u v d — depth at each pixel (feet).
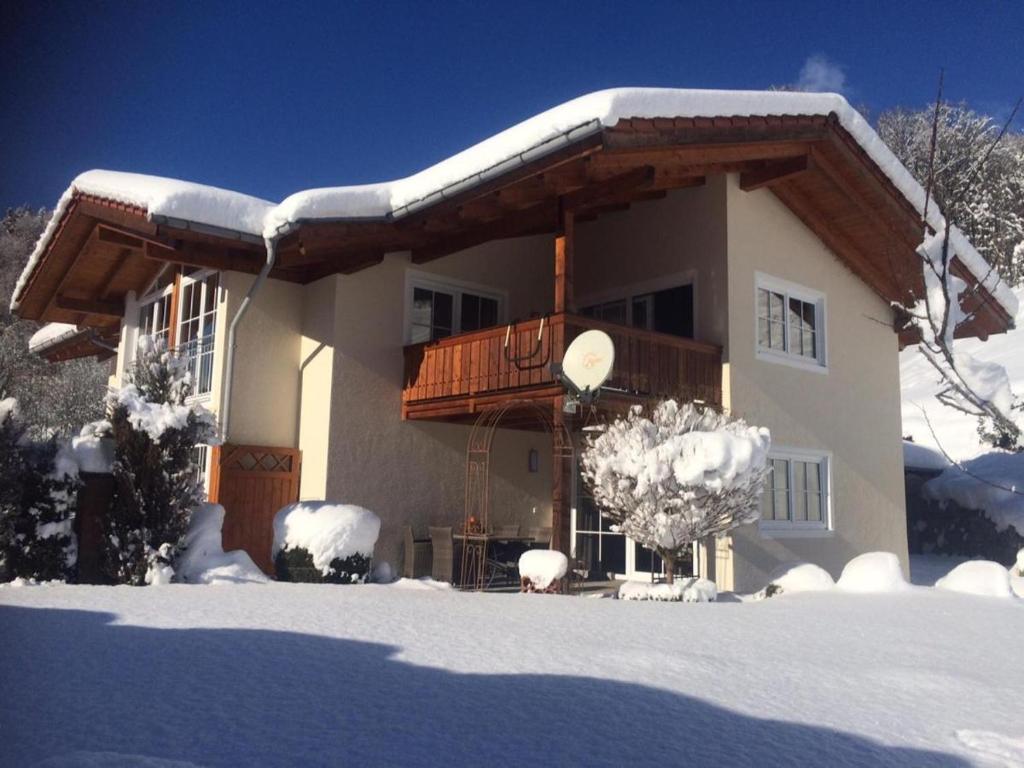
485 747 11.67
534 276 49.47
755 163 42.60
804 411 45.62
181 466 31.91
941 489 62.80
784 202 46.21
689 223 44.11
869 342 50.90
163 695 13.39
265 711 12.77
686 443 32.01
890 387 51.88
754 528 41.86
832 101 41.09
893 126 111.04
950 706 15.42
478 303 47.03
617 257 47.60
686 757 11.84
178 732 11.69
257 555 39.63
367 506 40.88
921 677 17.35
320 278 41.98
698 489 32.04
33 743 11.09
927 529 63.93
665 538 31.99
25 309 56.65
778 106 38.40
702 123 34.73
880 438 50.55
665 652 18.60
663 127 33.12
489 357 38.47
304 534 32.50
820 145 42.04
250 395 40.81
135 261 50.60
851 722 14.08
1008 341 116.47
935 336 27.12
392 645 17.89
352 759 10.94
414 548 41.65
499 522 46.11
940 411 102.06
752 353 42.93
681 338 40.16
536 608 25.03
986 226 116.37
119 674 14.57
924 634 23.03
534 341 36.60
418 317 44.24
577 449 42.45
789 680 16.66
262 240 37.68
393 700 13.62
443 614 22.58
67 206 44.45
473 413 39.70
